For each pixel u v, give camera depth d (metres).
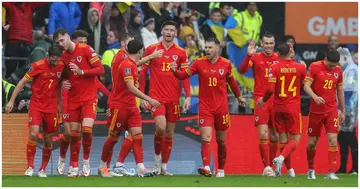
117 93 44.44
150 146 53.66
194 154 54.44
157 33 61.78
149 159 53.56
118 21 59.12
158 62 48.28
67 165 51.59
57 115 45.28
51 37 57.03
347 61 57.81
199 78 46.25
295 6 67.06
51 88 44.66
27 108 52.91
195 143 54.53
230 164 55.56
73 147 44.88
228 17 62.34
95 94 44.78
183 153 54.19
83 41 45.53
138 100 55.78
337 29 68.25
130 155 53.06
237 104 60.53
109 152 46.34
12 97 44.31
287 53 45.94
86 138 44.53
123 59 45.22
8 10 56.38
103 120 52.69
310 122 47.12
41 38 56.19
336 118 46.69
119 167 47.22
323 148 57.47
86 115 44.31
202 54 61.00
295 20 67.19
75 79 44.16
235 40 62.06
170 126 49.16
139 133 44.88
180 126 54.25
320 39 67.81
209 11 63.41
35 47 54.59
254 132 56.38
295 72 45.84
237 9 65.44
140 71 48.56
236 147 55.78
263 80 48.97
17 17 56.38
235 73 61.47
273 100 47.50
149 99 42.97
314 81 46.34
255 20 63.19
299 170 57.03
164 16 61.34
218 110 46.16
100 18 58.47
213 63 45.97
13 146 51.66
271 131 49.72
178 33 60.84
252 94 61.41
